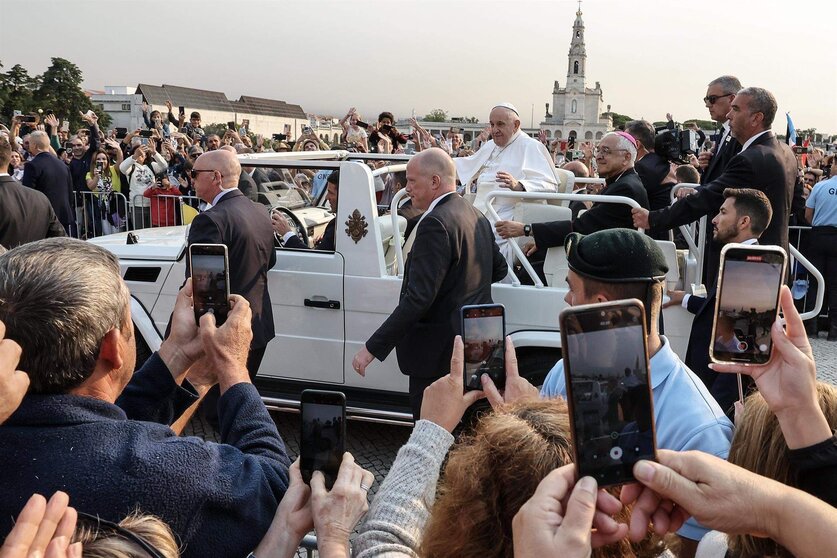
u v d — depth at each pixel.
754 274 1.48
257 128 82.62
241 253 4.25
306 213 5.68
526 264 4.41
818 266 7.80
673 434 1.95
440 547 1.29
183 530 1.43
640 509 1.10
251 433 1.76
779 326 1.36
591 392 1.07
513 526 1.06
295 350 4.76
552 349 4.39
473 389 1.96
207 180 4.40
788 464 1.46
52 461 1.40
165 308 4.89
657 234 5.43
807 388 1.34
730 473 1.06
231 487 1.52
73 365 1.47
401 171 5.67
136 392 1.91
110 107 75.06
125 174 10.26
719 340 1.48
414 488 1.57
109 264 1.59
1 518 1.35
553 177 5.80
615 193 4.59
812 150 12.61
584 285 2.11
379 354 3.75
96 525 1.24
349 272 4.59
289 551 1.56
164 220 8.73
